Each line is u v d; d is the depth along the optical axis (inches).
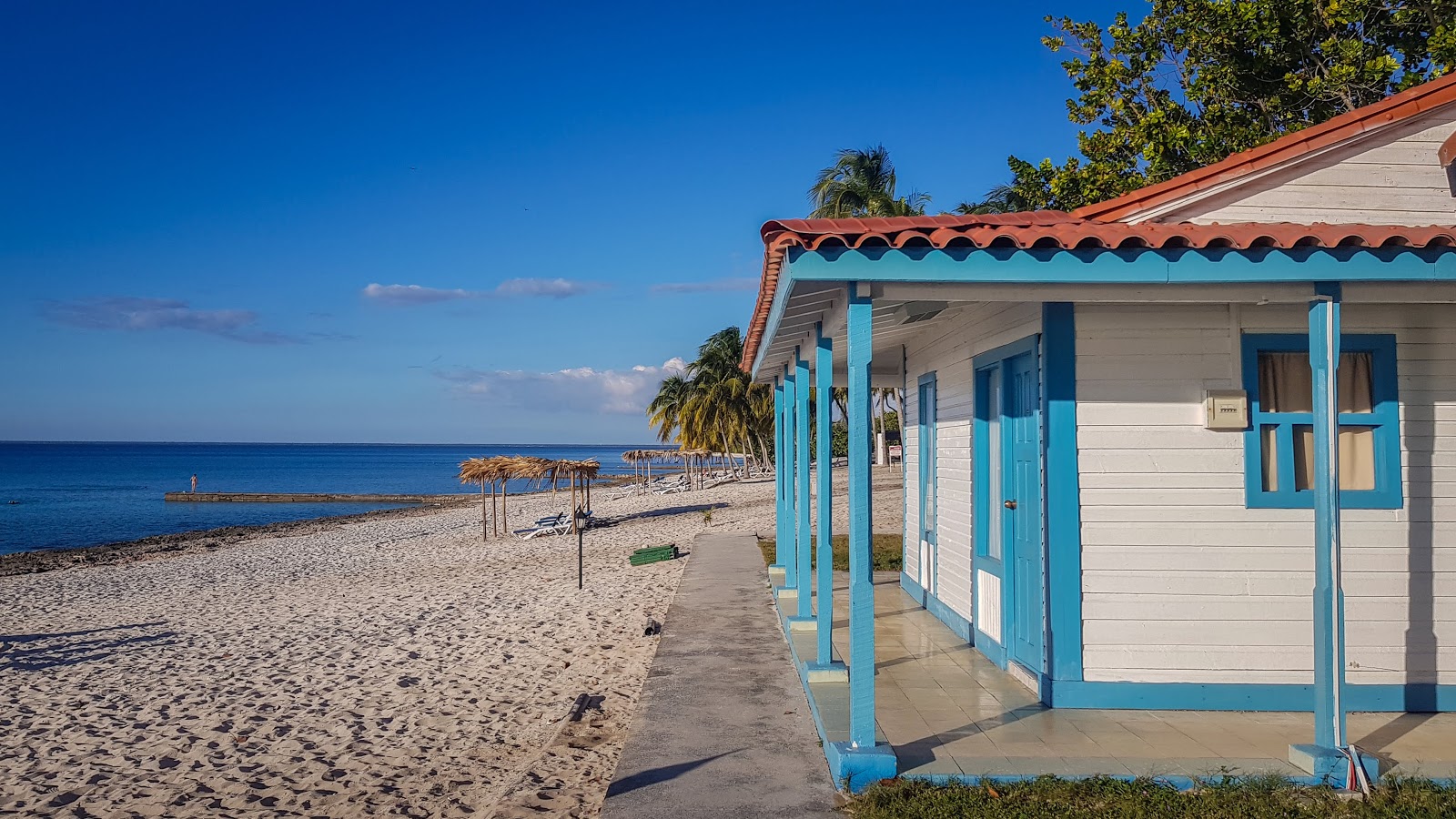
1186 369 234.7
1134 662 234.4
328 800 249.4
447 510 1854.1
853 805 176.1
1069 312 236.5
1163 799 172.7
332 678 403.9
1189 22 623.8
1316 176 245.6
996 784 181.8
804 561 351.6
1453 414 233.1
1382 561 231.5
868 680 191.2
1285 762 192.1
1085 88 681.0
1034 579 253.4
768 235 191.6
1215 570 233.0
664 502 1434.5
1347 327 234.1
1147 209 244.5
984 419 305.4
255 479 4001.0
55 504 2460.6
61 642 531.8
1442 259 182.5
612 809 177.6
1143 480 234.5
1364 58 560.1
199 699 376.2
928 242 183.2
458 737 305.6
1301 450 236.4
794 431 431.2
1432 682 230.4
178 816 243.3
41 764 295.9
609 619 494.9
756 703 256.1
